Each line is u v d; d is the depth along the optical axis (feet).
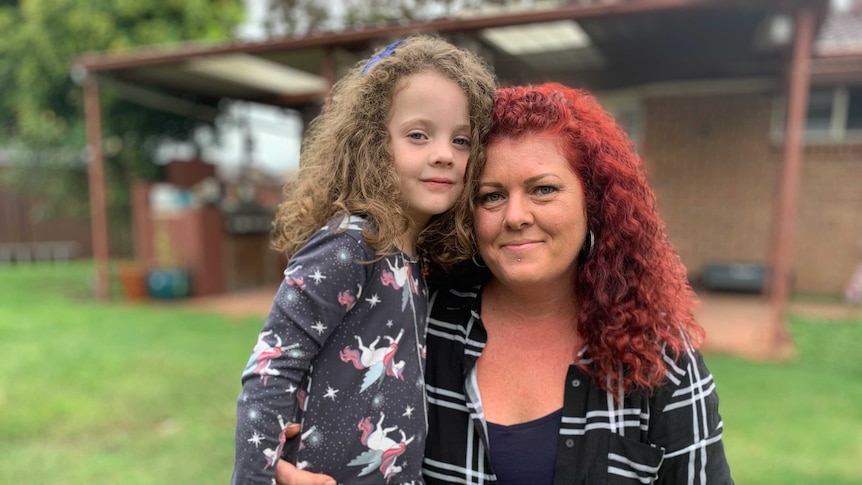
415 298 4.28
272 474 3.70
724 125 27.04
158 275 25.68
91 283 31.19
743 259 27.17
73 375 14.39
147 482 9.23
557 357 4.06
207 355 16.24
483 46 19.92
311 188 4.34
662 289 3.98
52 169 32.68
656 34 18.66
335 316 3.91
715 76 25.50
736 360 15.57
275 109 33.63
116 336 18.58
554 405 3.95
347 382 3.99
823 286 26.45
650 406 3.78
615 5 15.93
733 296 26.05
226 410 12.17
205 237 26.99
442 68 4.09
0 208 43.70
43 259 45.42
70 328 19.86
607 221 3.92
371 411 4.01
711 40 19.34
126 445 10.55
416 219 4.33
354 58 20.70
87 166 33.45
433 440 4.22
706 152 27.43
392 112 4.10
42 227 45.37
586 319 3.92
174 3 34.27
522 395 4.03
